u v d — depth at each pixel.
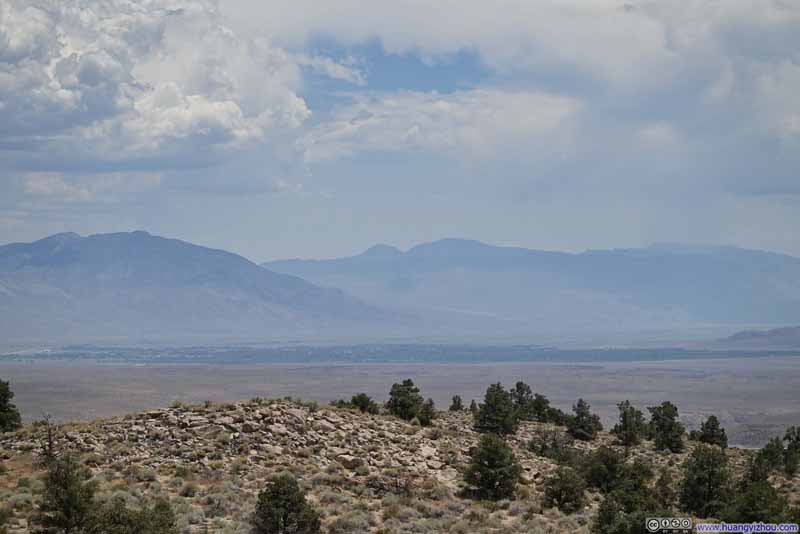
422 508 63.44
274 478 57.12
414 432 85.94
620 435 114.12
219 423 76.31
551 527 60.00
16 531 51.09
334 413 84.94
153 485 62.56
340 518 57.97
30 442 72.62
